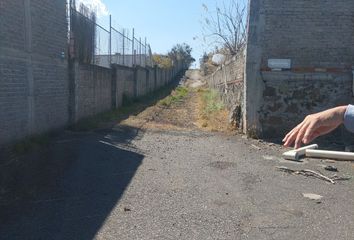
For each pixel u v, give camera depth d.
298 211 5.68
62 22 11.84
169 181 7.03
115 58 19.75
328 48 11.78
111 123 13.97
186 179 7.21
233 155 9.47
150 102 24.44
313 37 11.78
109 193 6.25
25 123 9.48
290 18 11.77
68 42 12.51
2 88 8.34
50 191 6.25
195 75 74.50
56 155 8.67
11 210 5.40
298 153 9.05
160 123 14.88
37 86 10.13
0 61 8.23
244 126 12.44
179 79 65.62
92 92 15.02
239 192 6.52
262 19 11.80
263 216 5.45
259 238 4.72
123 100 21.03
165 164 8.32
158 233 4.79
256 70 11.96
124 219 5.20
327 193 6.60
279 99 12.00
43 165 7.79
